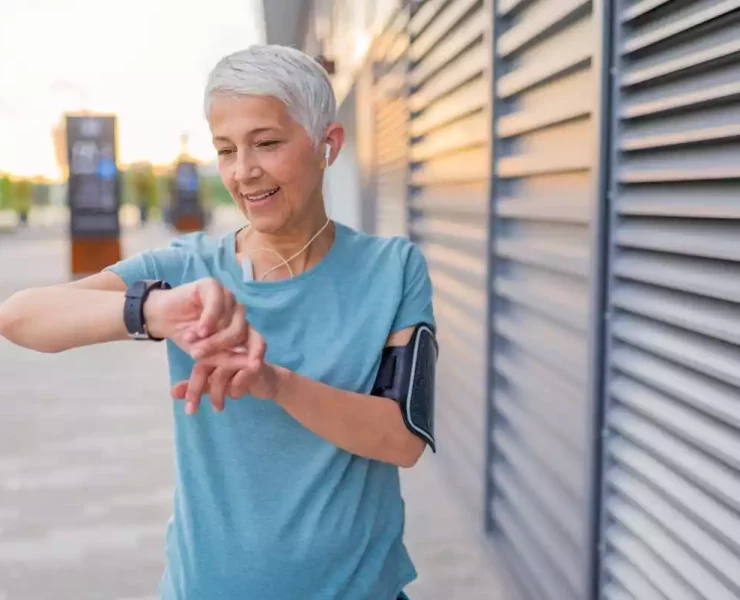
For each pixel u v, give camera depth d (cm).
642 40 192
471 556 336
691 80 176
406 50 466
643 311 196
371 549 128
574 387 242
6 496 406
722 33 164
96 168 1314
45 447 484
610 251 211
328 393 116
